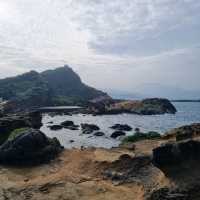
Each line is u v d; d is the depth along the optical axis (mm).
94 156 22594
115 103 126688
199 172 15734
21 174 20562
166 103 108562
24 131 25047
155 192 15000
